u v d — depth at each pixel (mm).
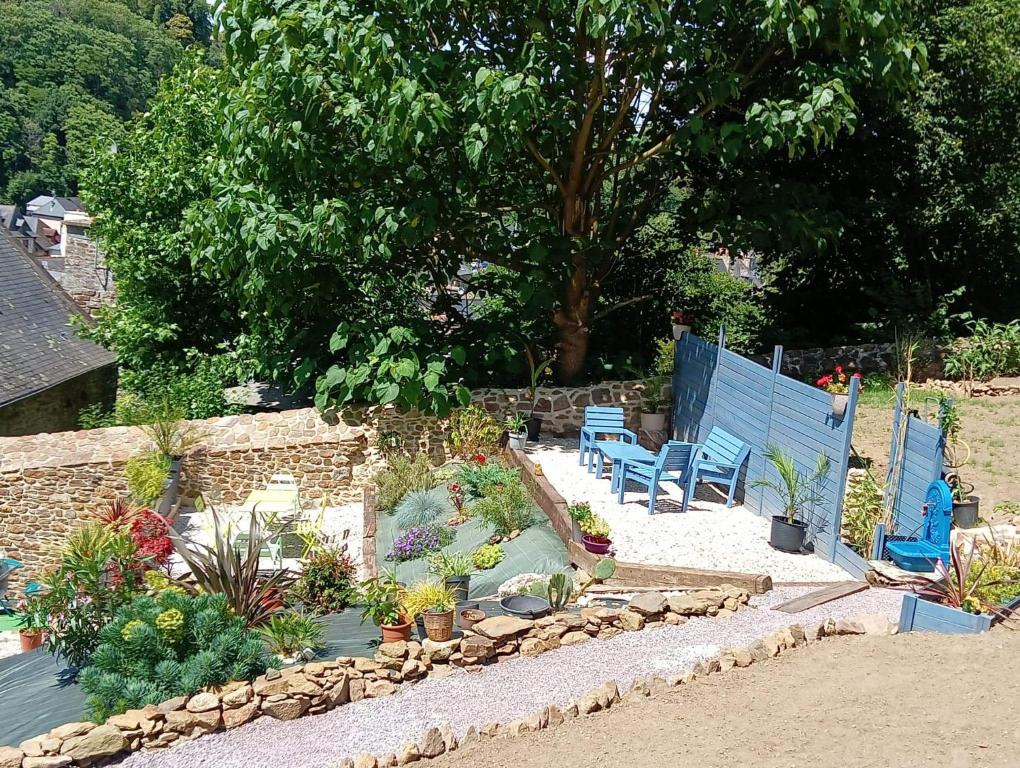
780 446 12133
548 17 15031
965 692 6422
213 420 15609
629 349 19422
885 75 14484
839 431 10773
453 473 14328
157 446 14711
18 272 22844
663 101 17094
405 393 14609
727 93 14328
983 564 8430
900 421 10906
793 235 16000
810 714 6352
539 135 15812
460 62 14539
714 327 21109
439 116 13195
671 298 20328
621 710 6852
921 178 18828
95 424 18734
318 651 8188
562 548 11047
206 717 6898
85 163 22172
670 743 6148
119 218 21281
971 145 19109
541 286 15945
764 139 14086
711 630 8484
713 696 6910
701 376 14953
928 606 7891
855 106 14055
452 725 6883
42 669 8148
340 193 15609
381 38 13234
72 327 22359
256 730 6941
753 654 7590
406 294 18562
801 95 15031
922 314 19141
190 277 21391
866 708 6344
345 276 16812
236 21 14922
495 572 10555
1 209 72250
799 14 13312
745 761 5754
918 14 18484
